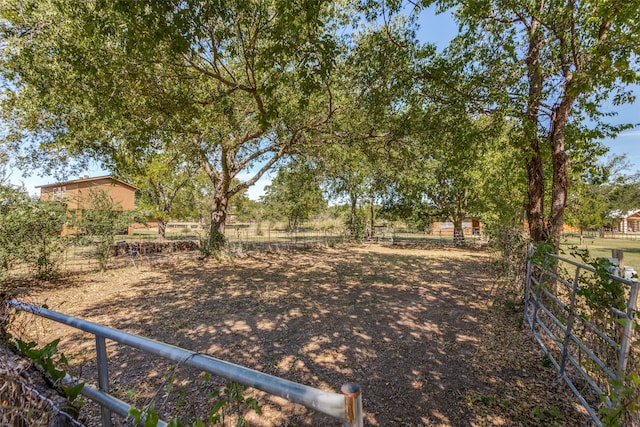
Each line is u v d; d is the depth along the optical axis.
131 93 5.56
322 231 25.86
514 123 5.85
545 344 4.13
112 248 13.36
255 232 27.94
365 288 7.80
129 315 5.58
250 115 9.70
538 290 4.36
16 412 1.04
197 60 5.88
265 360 3.82
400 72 5.45
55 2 4.75
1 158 8.06
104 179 23.52
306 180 15.19
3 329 1.52
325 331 4.80
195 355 1.10
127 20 3.73
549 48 4.64
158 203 17.19
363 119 8.51
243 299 6.71
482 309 5.93
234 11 4.38
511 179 11.38
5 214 6.89
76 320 1.49
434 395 3.07
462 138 5.86
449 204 19.95
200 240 13.80
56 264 9.77
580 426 2.55
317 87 4.29
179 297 6.86
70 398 1.17
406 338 4.51
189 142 8.93
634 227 40.22
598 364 2.50
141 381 3.23
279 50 3.89
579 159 6.11
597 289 2.70
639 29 3.32
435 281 8.67
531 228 5.71
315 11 3.54
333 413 0.82
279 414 2.77
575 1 4.18
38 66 5.83
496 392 3.10
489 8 4.70
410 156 9.80
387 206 21.62
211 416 1.16
